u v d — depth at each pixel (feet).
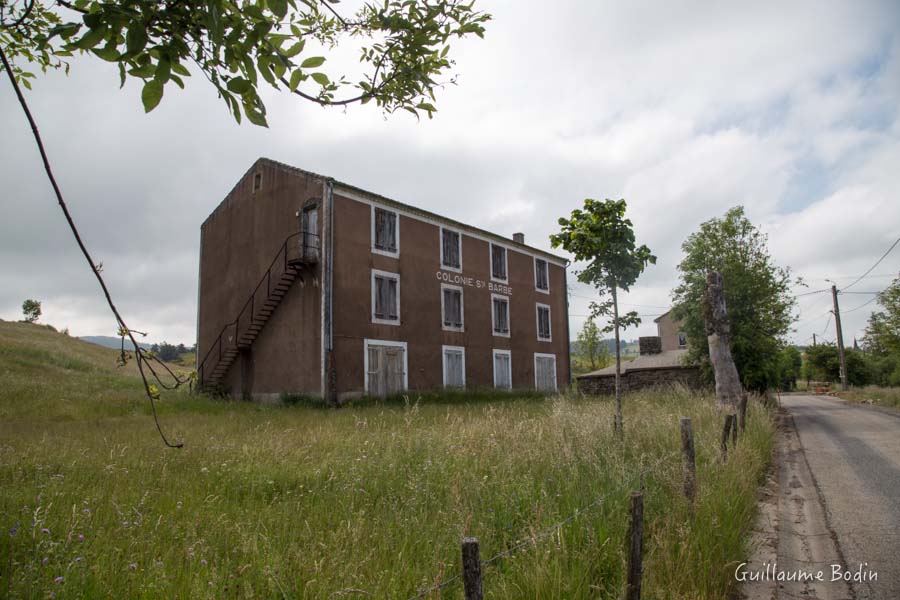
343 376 74.49
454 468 22.41
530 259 113.50
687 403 50.16
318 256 75.97
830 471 32.22
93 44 7.56
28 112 7.13
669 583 13.55
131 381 97.81
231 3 8.73
